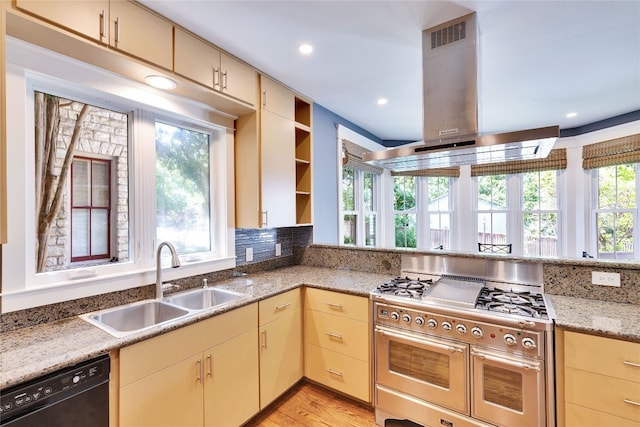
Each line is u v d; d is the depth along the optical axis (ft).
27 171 4.84
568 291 6.15
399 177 16.02
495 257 6.86
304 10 5.40
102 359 4.05
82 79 5.22
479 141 5.66
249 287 7.23
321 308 7.44
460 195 15.35
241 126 8.03
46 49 4.74
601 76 8.32
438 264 7.62
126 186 6.19
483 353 5.32
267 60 7.26
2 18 3.75
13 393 3.31
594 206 12.87
